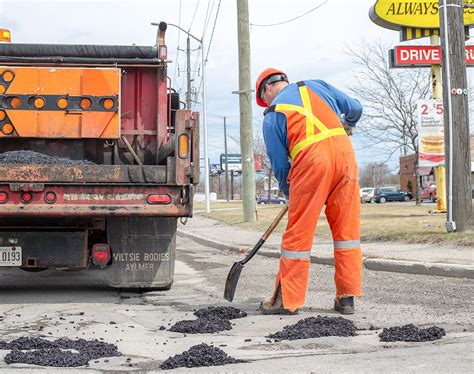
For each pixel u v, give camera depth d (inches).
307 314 255.1
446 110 481.1
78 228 302.5
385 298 289.6
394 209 1047.0
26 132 298.0
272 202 2910.9
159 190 280.5
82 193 276.8
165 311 271.7
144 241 315.0
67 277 384.5
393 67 895.7
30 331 229.8
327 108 253.8
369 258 399.9
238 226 837.2
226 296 266.7
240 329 229.0
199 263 483.8
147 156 336.5
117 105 301.6
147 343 208.1
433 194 2079.2
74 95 299.7
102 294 320.8
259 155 2822.3
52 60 320.2
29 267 304.2
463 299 278.1
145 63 327.3
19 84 297.4
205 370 169.8
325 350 190.9
